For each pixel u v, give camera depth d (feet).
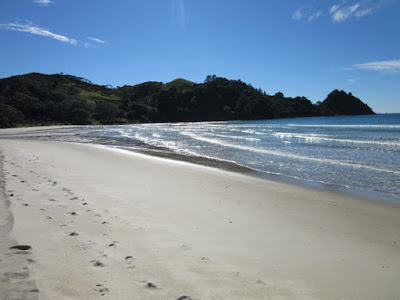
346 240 23.22
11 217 21.54
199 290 14.20
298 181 47.47
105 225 22.15
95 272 14.78
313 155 76.02
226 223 25.90
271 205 33.30
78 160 59.72
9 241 17.31
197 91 485.15
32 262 15.05
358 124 232.94
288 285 15.55
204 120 450.71
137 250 18.19
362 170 55.93
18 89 328.29
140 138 134.31
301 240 22.75
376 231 25.58
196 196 35.55
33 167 46.21
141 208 28.53
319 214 30.40
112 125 307.58
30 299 11.80
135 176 46.14
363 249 21.38
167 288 14.03
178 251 18.76
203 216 27.61
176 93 462.19
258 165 62.75
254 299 13.92
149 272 15.43
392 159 67.31
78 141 117.29
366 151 80.84
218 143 109.19
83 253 16.79
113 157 67.72
